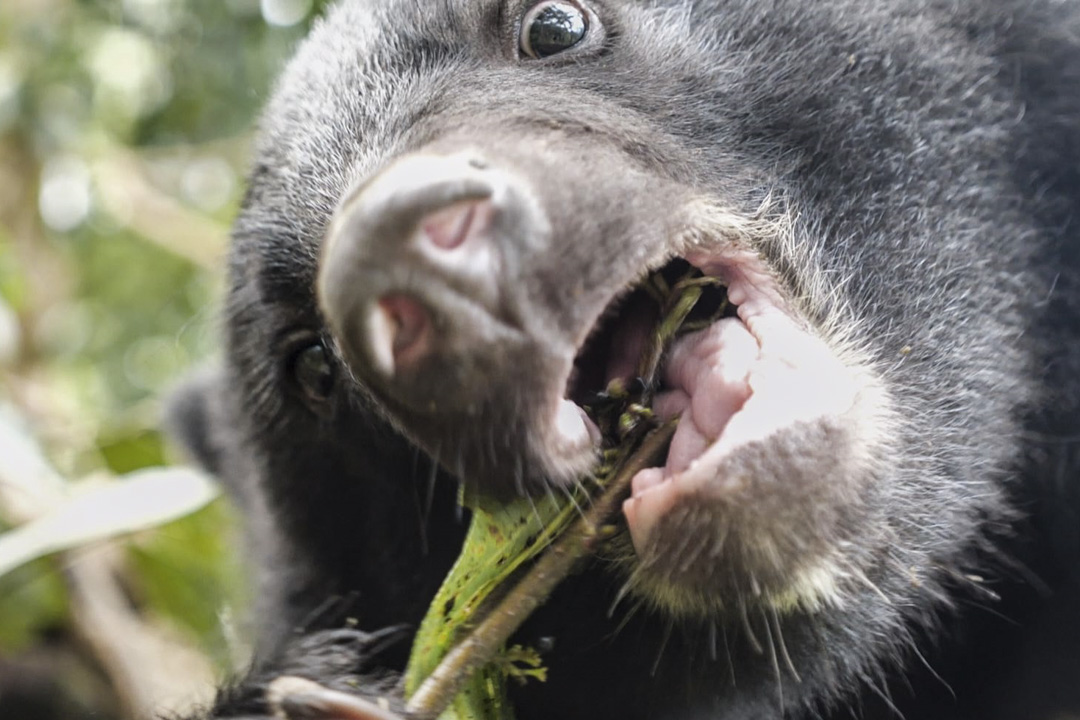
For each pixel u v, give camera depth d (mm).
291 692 594
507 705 634
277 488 705
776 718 653
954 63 672
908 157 655
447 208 559
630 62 647
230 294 689
